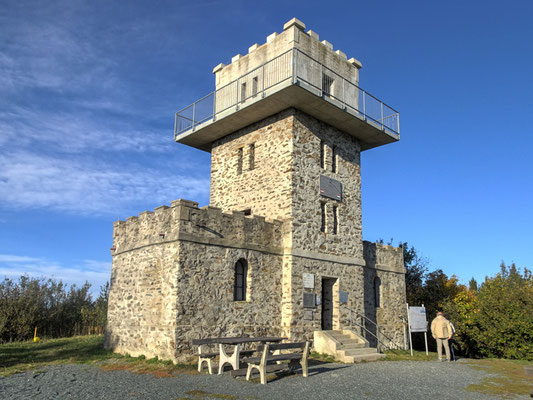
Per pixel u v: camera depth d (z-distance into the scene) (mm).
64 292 26000
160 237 12844
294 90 14055
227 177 17469
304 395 8281
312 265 15117
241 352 11281
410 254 28297
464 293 29688
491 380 10531
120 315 14547
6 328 21172
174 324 11594
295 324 14125
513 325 17156
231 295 13047
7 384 9250
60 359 13070
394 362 13422
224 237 13180
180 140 18422
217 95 18062
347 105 15938
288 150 15180
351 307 16250
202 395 8070
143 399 7758
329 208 16266
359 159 18219
